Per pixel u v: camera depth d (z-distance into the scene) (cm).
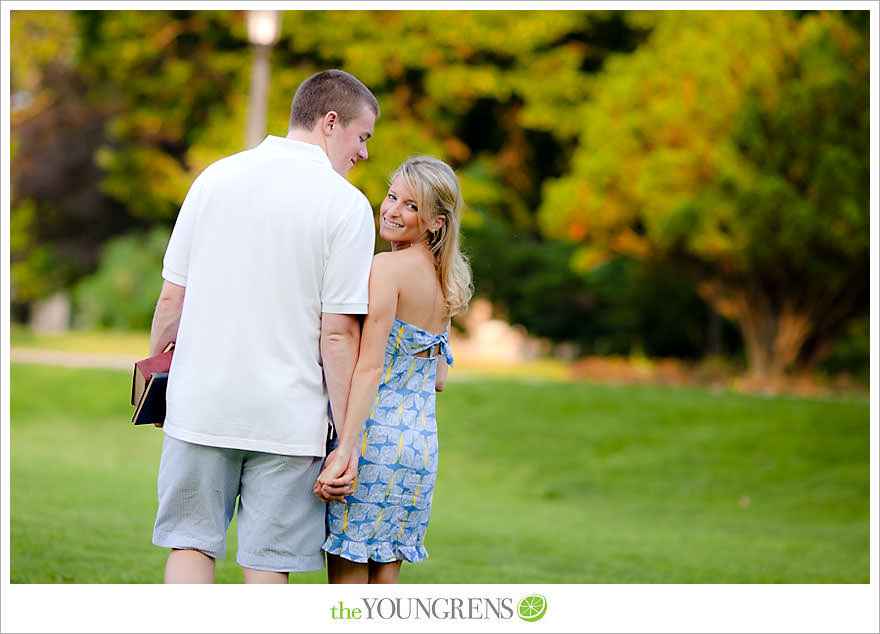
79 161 4709
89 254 5059
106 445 2362
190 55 3841
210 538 752
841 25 2688
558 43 3891
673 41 3058
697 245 2869
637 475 2117
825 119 2677
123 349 3941
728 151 2797
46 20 3916
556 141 4050
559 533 1562
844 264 2803
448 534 1475
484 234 4228
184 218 755
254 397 727
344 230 730
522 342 4666
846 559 1378
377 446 764
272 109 3541
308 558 757
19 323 5422
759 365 3148
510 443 2370
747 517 1803
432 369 795
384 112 3628
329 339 732
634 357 4234
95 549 1211
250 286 729
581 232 3197
